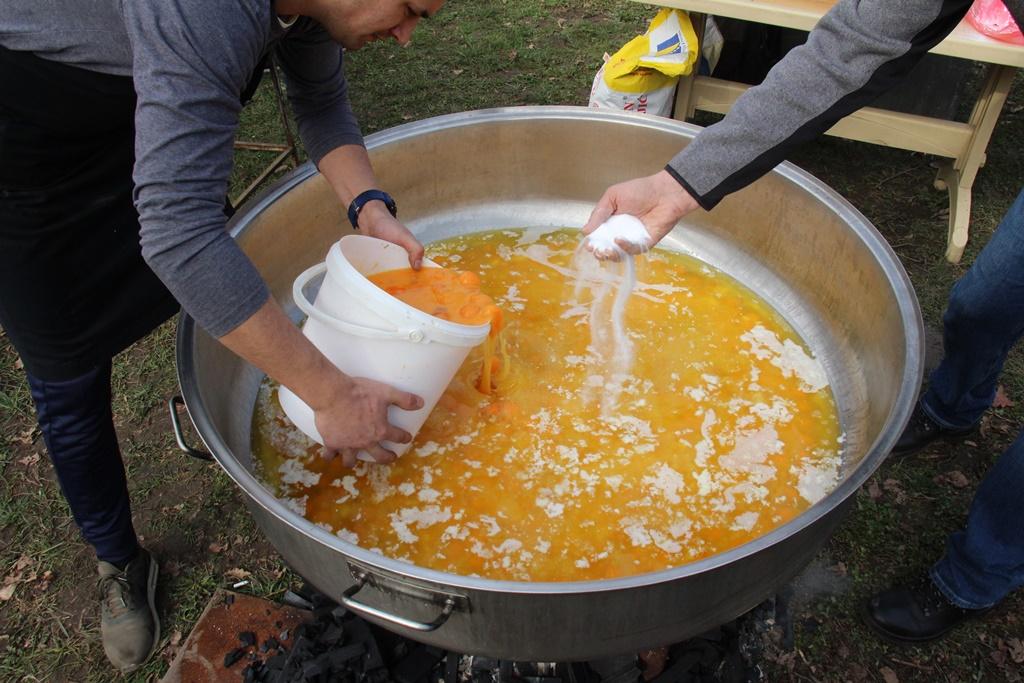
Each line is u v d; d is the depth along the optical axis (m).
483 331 1.26
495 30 3.49
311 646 1.39
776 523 1.30
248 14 0.81
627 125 1.80
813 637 1.49
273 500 1.04
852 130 2.45
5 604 1.59
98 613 1.58
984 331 1.47
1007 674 1.44
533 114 1.83
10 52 0.94
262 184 2.66
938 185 2.58
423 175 1.85
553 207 1.98
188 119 0.80
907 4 0.98
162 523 1.71
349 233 1.79
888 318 1.39
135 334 1.32
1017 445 1.23
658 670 1.39
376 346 1.19
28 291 1.14
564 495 1.34
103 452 1.35
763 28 2.78
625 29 3.48
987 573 1.34
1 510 1.75
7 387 2.03
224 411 1.40
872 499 1.70
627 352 1.62
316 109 1.38
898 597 1.47
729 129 1.12
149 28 0.77
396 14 0.93
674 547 1.27
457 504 1.33
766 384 1.56
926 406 1.74
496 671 1.38
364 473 1.39
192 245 0.84
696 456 1.41
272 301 0.93
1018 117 2.91
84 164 1.11
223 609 1.49
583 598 0.93
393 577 0.96
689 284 1.80
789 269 1.73
